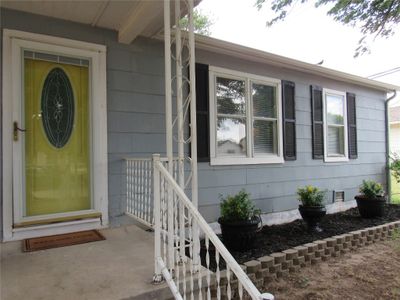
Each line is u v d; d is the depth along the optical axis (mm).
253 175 5184
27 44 3258
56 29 3438
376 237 5027
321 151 6297
